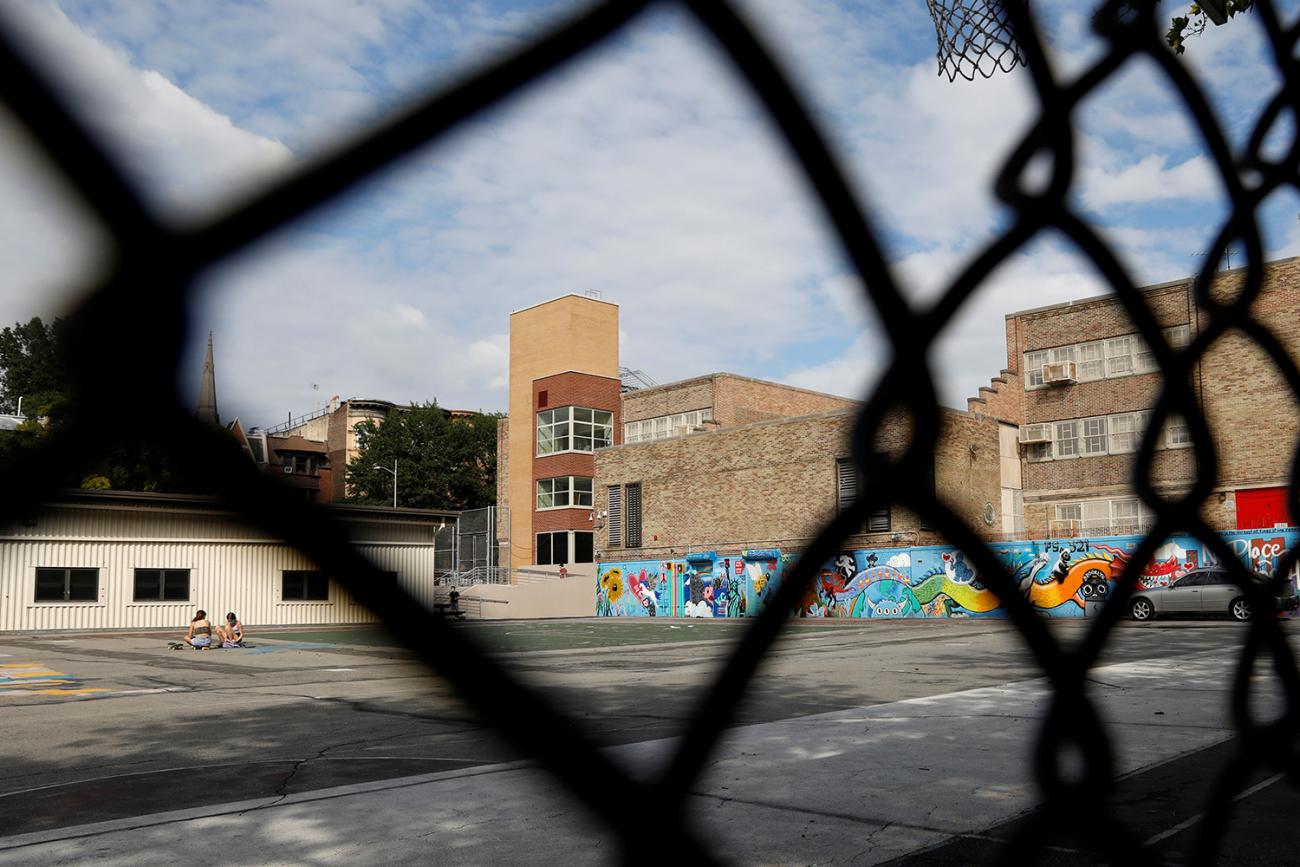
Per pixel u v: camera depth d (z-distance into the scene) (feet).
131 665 54.39
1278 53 7.12
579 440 145.38
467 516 163.12
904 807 15.70
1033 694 30.99
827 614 112.57
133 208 2.38
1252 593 7.72
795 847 13.48
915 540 106.01
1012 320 121.08
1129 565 6.37
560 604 134.72
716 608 122.52
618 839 4.24
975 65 5.34
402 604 3.46
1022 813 15.24
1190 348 6.60
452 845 14.12
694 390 147.43
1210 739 20.89
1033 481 117.08
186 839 14.75
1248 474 96.78
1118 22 5.55
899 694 32.60
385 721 28.89
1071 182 5.24
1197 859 8.37
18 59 2.17
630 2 3.44
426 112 2.98
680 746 4.33
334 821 15.64
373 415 237.86
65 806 18.01
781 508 117.08
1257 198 6.95
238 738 26.09
